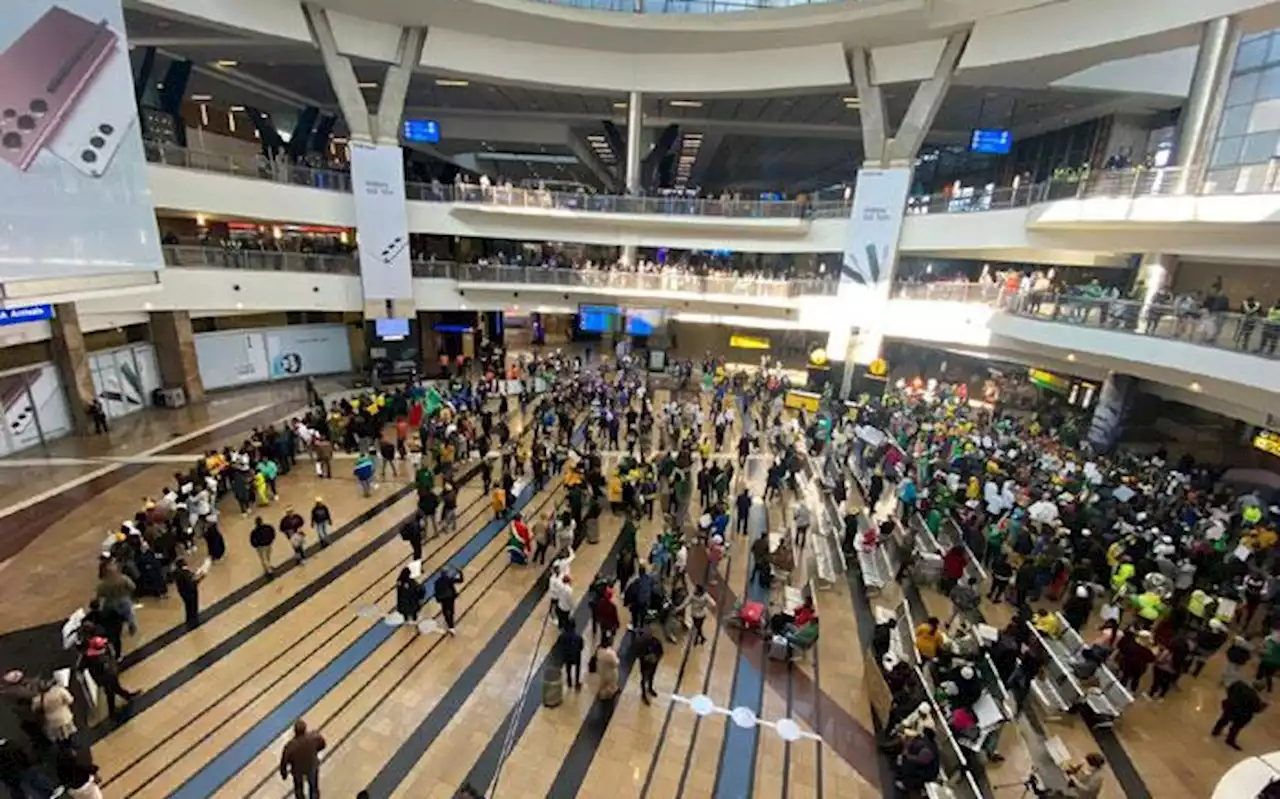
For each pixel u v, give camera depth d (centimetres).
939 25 1972
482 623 1092
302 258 2306
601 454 1886
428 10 2064
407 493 1580
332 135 3462
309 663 975
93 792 674
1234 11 1466
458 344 3162
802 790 810
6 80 1137
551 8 2092
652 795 791
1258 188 1287
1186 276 1923
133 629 994
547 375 2547
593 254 3459
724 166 4675
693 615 1063
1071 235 1791
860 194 2319
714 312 2762
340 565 1243
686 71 2398
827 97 2617
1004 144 2180
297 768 708
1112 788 809
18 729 798
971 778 734
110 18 1296
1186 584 1123
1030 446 1847
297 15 2030
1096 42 1730
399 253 2420
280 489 1573
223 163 2022
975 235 2058
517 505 1532
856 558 1334
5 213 1145
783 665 1036
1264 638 1064
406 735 857
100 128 1307
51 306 1712
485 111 3130
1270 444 1725
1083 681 952
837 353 2509
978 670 909
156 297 1983
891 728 859
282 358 2600
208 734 837
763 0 2231
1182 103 2169
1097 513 1310
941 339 2192
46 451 1728
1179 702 963
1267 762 777
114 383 2030
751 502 1534
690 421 2064
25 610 1055
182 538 1202
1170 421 2127
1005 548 1295
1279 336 1134
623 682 977
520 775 806
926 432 1875
